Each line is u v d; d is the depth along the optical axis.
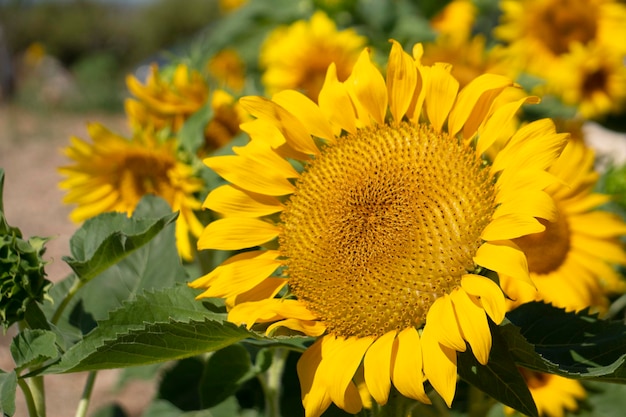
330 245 0.58
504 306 0.51
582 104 1.25
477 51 1.18
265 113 0.62
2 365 1.59
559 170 0.79
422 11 1.54
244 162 0.62
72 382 1.62
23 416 1.38
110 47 9.53
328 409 0.62
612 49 1.28
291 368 0.76
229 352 0.66
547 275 0.78
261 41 1.46
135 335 0.54
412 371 0.53
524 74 1.16
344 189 0.60
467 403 0.78
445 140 0.59
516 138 0.56
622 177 0.98
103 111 5.94
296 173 0.62
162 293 0.59
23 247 0.59
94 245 0.62
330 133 0.62
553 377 0.76
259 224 0.61
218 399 0.67
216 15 9.52
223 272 0.59
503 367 0.53
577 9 1.31
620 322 0.58
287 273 0.60
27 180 3.02
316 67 1.21
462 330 0.52
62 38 9.21
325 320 0.58
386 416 0.57
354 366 0.54
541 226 0.52
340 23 1.37
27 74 6.64
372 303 0.56
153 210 0.70
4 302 0.58
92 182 0.89
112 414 1.16
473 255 0.55
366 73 0.61
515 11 1.34
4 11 8.87
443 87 0.59
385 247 0.57
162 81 0.95
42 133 4.26
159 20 9.48
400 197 0.58
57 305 0.68
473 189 0.57
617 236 0.81
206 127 0.92
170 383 0.83
